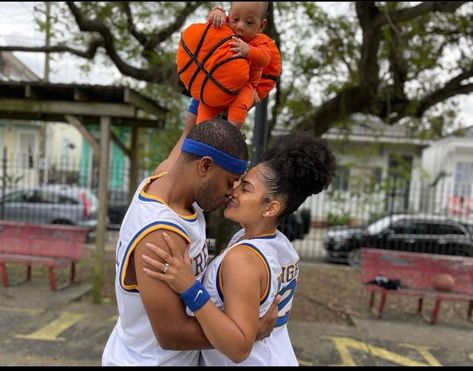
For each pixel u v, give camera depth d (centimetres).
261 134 411
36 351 430
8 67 705
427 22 696
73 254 685
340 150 937
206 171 141
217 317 133
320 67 732
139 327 150
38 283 689
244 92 167
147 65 765
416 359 466
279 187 154
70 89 570
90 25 627
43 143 1416
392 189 1022
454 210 1159
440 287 627
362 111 727
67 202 1088
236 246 150
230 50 156
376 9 614
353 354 471
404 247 979
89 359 417
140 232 135
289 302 168
